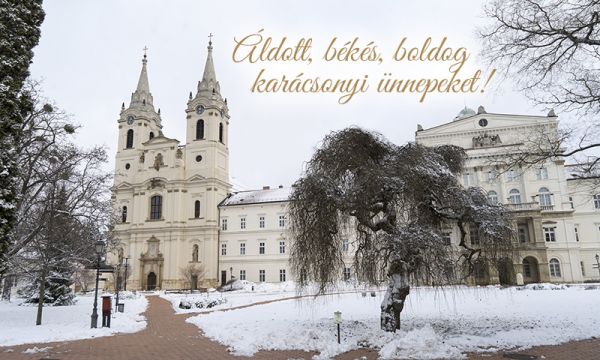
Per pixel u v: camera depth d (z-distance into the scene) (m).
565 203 63.72
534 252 59.94
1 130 19.78
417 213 18.55
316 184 19.66
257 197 84.88
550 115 65.12
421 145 20.11
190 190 83.88
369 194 18.58
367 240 19.47
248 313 32.75
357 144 20.56
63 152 27.50
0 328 24.80
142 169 87.44
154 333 24.06
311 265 20.06
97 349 18.73
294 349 17.62
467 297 38.94
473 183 65.88
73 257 28.66
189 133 86.56
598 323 21.50
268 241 79.38
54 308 38.78
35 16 22.34
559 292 42.22
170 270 80.88
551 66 18.98
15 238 25.53
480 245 19.98
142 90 94.31
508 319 23.86
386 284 20.17
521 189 65.38
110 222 30.41
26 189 26.42
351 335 19.64
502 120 67.19
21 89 21.39
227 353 17.41
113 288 82.31
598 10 17.98
